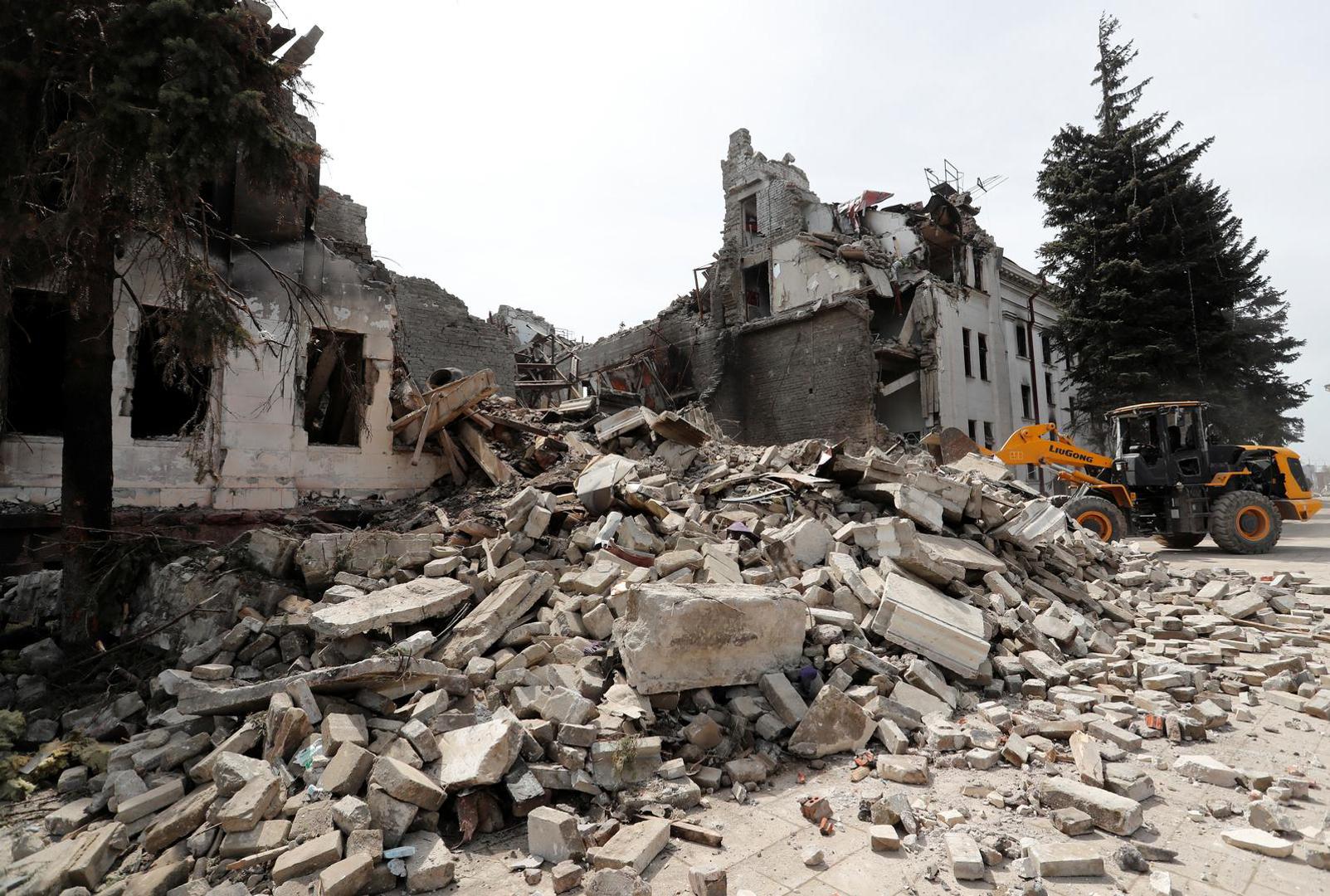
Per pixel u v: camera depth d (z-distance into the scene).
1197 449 14.42
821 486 8.30
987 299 28.61
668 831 3.54
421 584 5.79
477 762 3.64
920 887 3.08
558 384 21.16
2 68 4.86
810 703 4.98
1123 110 26.19
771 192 26.98
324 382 10.98
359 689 4.41
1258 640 6.77
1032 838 3.46
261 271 9.27
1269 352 31.23
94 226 5.32
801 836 3.56
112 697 5.23
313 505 9.47
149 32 4.97
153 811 3.69
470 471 10.82
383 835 3.34
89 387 5.97
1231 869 3.17
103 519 6.10
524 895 3.09
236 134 5.20
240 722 4.39
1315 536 17.72
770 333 26.17
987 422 27.42
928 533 7.48
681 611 4.66
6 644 6.20
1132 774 4.01
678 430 10.41
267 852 3.19
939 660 5.56
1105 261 25.00
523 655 4.99
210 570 6.18
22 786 4.11
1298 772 4.25
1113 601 8.00
